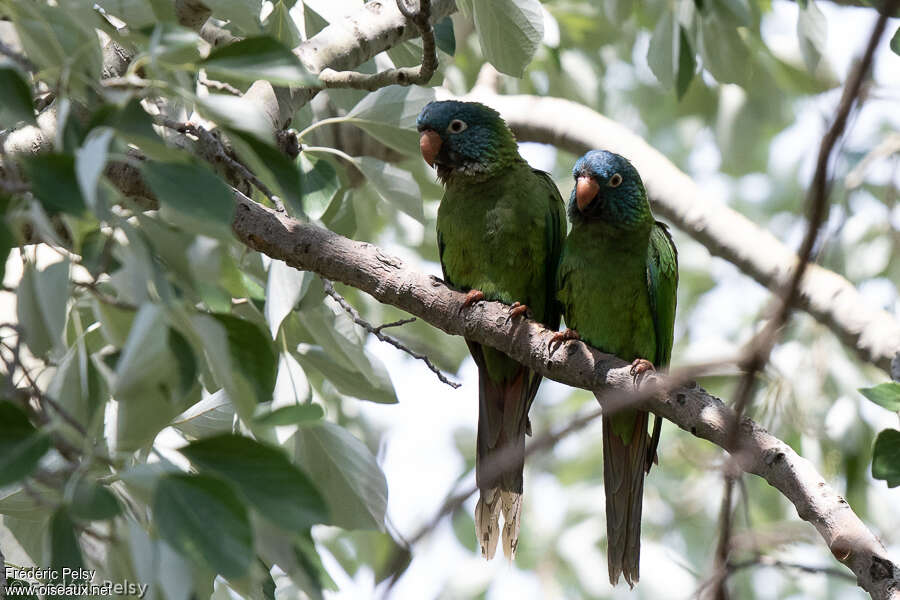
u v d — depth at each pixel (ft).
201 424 19.89
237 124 13.46
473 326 24.98
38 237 15.40
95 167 11.29
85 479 12.12
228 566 11.53
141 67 15.34
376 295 23.99
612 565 28.94
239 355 13.65
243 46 13.47
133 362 11.33
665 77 32.94
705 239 38.91
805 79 45.52
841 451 37.58
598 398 25.09
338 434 21.42
